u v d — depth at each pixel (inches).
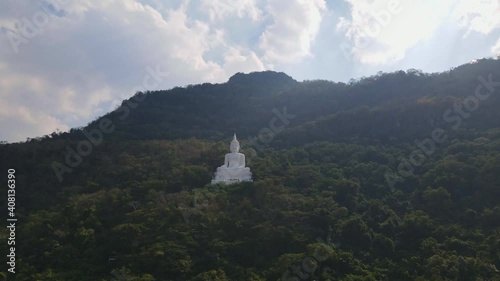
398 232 2810.0
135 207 3058.6
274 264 2445.9
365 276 2343.8
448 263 2332.7
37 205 3462.1
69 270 2539.4
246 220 2753.4
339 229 2677.2
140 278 2298.2
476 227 2805.1
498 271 2298.2
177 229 2696.9
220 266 2426.2
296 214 2792.8
